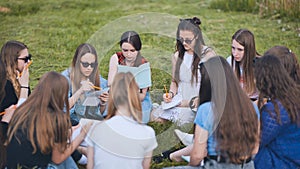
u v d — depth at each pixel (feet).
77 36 25.45
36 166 10.60
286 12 27.40
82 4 32.83
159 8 31.19
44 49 23.31
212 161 10.66
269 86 11.10
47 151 10.37
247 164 10.78
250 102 10.61
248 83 13.70
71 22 28.32
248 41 13.60
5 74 12.12
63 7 32.12
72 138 11.62
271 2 28.09
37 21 28.53
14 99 12.21
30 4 32.19
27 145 10.50
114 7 32.07
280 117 10.80
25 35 25.61
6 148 10.69
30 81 18.98
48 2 33.24
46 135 10.20
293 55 12.08
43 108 10.27
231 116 10.35
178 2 33.14
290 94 10.96
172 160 12.73
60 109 10.41
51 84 10.37
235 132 10.35
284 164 11.02
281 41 23.36
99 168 10.59
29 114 10.37
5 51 12.25
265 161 11.09
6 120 11.78
